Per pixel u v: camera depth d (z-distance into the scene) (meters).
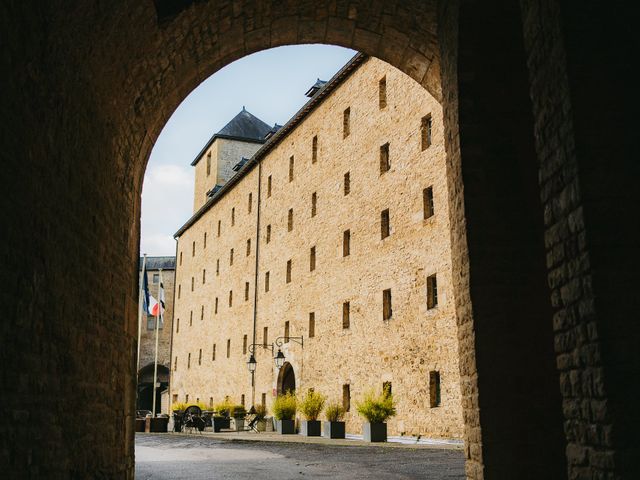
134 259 9.57
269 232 36.25
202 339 46.94
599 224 4.47
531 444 7.10
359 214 26.36
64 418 6.10
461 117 7.92
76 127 6.46
